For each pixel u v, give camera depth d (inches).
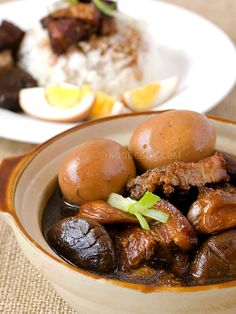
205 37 31.6
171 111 16.2
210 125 16.0
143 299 12.3
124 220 14.4
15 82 27.6
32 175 15.6
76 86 27.9
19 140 23.2
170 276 13.7
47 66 29.7
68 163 15.3
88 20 29.3
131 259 13.9
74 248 13.9
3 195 14.2
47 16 30.3
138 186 14.9
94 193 15.1
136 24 31.0
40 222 15.3
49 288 17.5
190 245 13.8
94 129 17.1
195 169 14.8
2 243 19.2
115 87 29.6
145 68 30.2
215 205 14.0
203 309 12.5
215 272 13.5
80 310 14.6
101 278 12.3
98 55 29.4
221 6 36.5
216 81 27.0
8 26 30.4
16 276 18.0
